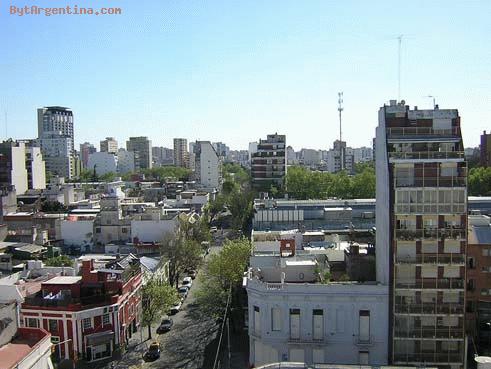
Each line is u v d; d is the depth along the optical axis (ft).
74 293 252.62
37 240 412.98
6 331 174.91
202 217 552.41
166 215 448.65
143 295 291.79
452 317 210.59
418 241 210.79
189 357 247.70
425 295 211.41
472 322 239.30
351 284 214.90
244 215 580.71
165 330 282.77
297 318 214.90
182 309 319.68
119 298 256.73
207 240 483.10
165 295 278.87
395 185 210.79
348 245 268.62
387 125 221.25
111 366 239.30
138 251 395.75
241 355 247.09
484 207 395.55
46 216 455.22
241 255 284.00
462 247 210.38
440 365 210.79
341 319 213.87
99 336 246.68
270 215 389.60
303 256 250.37
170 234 386.32
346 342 213.87
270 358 216.54
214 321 297.12
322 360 214.90
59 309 242.58
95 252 404.77
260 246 282.77
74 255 395.55
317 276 232.32
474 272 238.27
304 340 214.07
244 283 229.25
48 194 616.80
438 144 214.90
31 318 245.65
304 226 366.63
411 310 210.79
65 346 242.58
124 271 270.46
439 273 211.41
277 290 214.48
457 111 219.82
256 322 220.02
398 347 213.05
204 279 311.68
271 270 238.89
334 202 437.99
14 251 368.48
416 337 211.61
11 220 449.06
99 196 653.30
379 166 232.94
